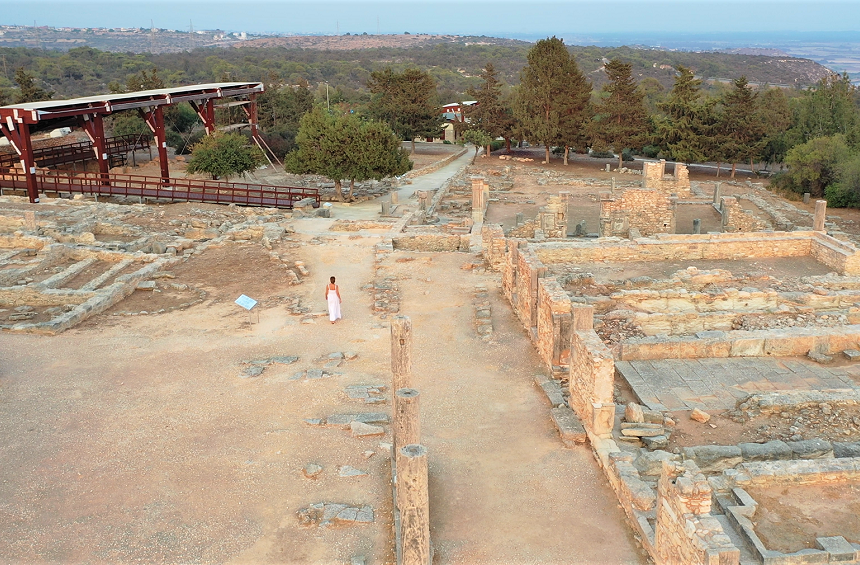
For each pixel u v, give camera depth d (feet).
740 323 82.79
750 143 225.97
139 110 176.65
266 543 40.75
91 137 160.56
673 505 35.58
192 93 188.24
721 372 68.33
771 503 41.93
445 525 42.39
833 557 36.60
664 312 83.87
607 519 42.91
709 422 57.77
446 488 46.24
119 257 105.50
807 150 199.41
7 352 69.62
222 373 64.64
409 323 50.29
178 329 76.89
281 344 72.23
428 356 68.54
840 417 57.16
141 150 240.94
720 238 111.14
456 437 52.95
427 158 265.75
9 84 406.82
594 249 108.37
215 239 116.67
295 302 85.61
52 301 87.04
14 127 144.77
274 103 296.30
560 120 244.42
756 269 105.40
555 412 55.21
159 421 55.06
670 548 35.88
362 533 41.70
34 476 47.16
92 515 43.01
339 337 74.13
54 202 147.43
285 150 262.06
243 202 157.48
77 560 38.96
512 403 58.49
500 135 270.67
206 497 45.01
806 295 88.63
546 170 238.48
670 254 110.11
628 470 44.91
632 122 232.94
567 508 44.04
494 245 97.40
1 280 92.63
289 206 156.56
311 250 111.04
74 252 106.93
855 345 72.23
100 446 51.13
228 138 186.91
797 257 112.06
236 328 77.10
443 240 117.91
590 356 50.80
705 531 32.78
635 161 267.39
